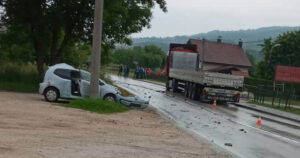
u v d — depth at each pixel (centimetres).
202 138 1616
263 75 7988
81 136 1341
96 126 1587
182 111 2702
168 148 1303
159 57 11356
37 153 1030
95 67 2327
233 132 1927
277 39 8150
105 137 1376
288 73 4231
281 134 2022
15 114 1641
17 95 2577
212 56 9000
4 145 1079
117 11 3234
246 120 2552
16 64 3641
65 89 2384
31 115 1661
